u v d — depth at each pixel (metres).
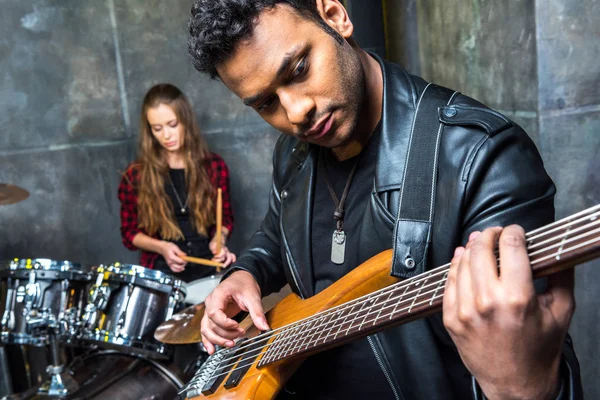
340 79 0.99
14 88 3.53
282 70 0.96
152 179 3.29
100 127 3.67
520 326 0.62
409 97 1.09
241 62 0.97
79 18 3.57
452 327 0.66
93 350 2.78
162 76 3.68
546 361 0.67
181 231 3.32
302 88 0.98
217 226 3.13
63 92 3.60
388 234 1.06
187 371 2.67
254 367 1.07
